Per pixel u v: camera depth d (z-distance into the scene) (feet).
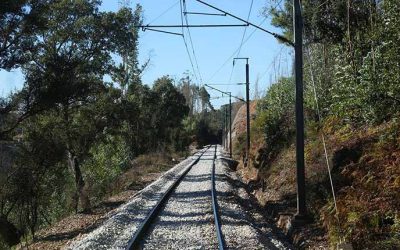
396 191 37.50
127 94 170.40
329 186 49.88
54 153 88.33
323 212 45.93
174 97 263.08
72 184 108.99
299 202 49.52
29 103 82.23
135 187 100.37
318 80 77.56
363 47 58.54
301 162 49.83
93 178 121.70
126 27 111.14
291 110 97.40
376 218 36.14
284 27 88.33
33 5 75.92
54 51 95.45
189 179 106.93
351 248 34.37
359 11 63.98
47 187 89.61
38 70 86.69
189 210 59.88
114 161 136.98
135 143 198.80
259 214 61.41
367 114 53.01
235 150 217.56
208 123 457.27
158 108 240.94
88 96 106.42
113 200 80.94
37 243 53.88
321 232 43.68
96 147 125.29
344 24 71.67
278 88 106.83
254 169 112.16
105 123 118.93
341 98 56.70
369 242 34.60
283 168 77.97
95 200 102.73
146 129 213.87
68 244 44.96
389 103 49.37
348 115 58.34
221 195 74.95
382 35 48.49
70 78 89.86
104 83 114.11
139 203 66.33
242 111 277.44
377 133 50.34
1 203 80.69
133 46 115.14
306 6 76.28
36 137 87.51
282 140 95.35
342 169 50.26
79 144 112.16
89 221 62.34
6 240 74.08
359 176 45.09
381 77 46.91
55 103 86.53
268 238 45.91
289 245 44.78
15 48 76.95
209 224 49.29
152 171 143.64
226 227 47.32
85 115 114.32
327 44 78.18
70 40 103.04
